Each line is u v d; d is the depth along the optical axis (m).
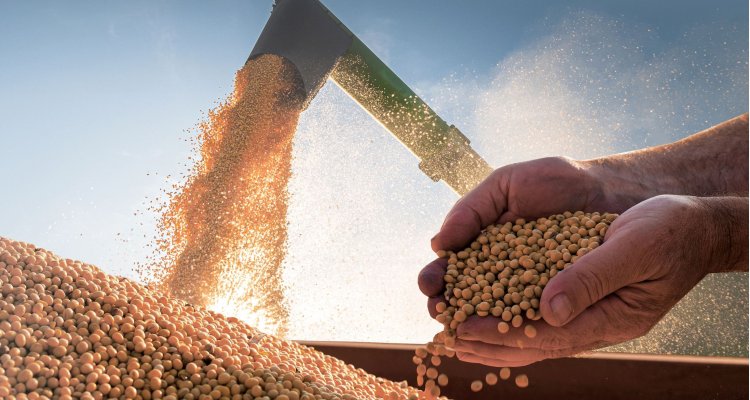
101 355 1.03
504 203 1.41
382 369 1.59
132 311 1.15
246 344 1.25
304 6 2.08
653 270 1.08
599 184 1.43
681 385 1.39
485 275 1.20
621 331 1.15
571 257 1.12
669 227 1.08
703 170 1.52
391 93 2.17
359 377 1.45
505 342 1.13
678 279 1.12
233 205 1.98
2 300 1.08
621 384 1.42
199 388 1.03
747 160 1.52
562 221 1.28
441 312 1.20
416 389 1.46
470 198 1.39
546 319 1.02
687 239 1.10
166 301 1.31
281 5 2.13
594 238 1.14
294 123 2.08
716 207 1.17
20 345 0.99
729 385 1.36
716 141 1.57
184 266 1.90
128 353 1.06
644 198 1.45
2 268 1.16
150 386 1.01
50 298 1.11
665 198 1.15
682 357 1.42
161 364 1.05
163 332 1.12
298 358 1.37
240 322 1.46
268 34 2.12
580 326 1.11
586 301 1.02
